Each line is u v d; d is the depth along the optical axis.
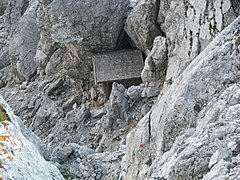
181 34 21.20
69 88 32.34
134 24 27.28
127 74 27.42
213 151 9.92
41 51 35.12
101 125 25.66
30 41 37.69
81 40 29.20
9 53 38.38
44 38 33.84
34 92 34.34
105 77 27.42
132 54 28.64
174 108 13.51
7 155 9.53
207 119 11.84
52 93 32.25
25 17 38.44
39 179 10.04
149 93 24.11
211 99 13.06
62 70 33.12
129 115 24.44
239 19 14.65
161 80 24.20
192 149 10.20
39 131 30.08
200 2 20.17
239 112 10.77
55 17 29.19
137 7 26.81
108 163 19.06
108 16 28.72
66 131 27.28
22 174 9.32
